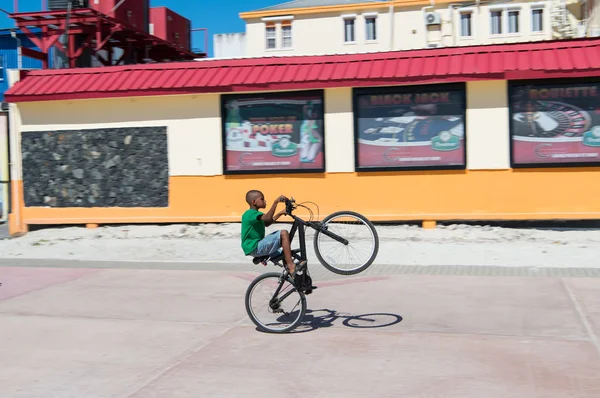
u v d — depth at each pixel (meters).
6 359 6.04
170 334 6.71
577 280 8.57
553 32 23.73
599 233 11.87
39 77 14.33
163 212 13.84
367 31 33.22
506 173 12.43
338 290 8.50
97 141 14.05
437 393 4.89
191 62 13.90
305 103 13.17
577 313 7.00
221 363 5.75
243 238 6.86
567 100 12.13
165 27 25.55
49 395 5.12
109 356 6.05
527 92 12.27
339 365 5.60
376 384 5.12
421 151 12.77
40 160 14.34
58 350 6.27
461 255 10.54
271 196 13.41
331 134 13.09
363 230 7.00
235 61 13.64
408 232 12.38
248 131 13.45
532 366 5.41
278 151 13.36
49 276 10.00
